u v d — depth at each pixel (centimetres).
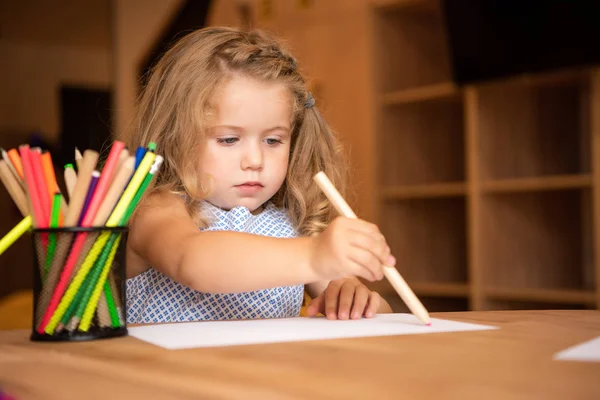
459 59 253
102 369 51
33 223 67
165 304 115
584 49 219
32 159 67
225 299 117
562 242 261
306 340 63
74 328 65
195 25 344
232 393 42
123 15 399
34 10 416
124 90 402
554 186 237
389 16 291
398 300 285
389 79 290
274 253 75
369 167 287
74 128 429
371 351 57
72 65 430
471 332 68
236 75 107
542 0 227
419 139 295
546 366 50
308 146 125
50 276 65
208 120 107
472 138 255
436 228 297
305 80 124
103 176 68
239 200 109
